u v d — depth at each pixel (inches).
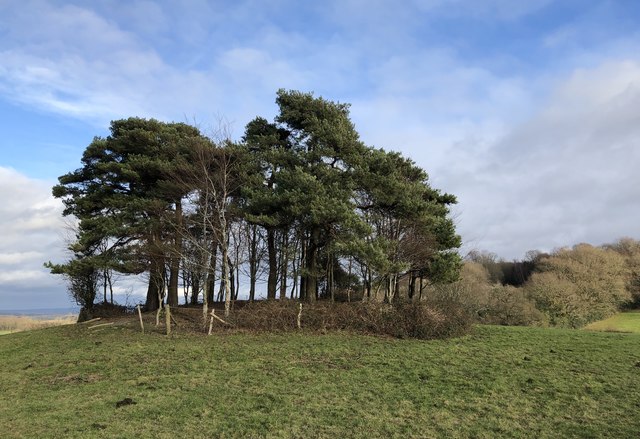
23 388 498.9
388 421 366.6
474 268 2133.4
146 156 1021.2
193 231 1070.4
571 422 364.8
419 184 1051.3
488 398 429.7
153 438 329.7
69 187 1099.3
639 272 2490.2
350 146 1026.1
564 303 1934.1
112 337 783.7
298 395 438.3
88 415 383.9
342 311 859.4
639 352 653.3
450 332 799.7
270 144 1076.5
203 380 497.7
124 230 986.7
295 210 893.2
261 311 860.6
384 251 914.1
